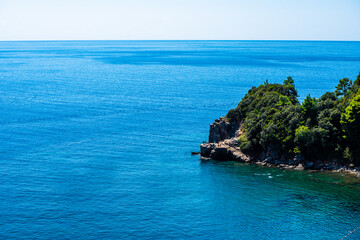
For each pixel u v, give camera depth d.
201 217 78.12
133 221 76.50
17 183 94.88
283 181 94.56
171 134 142.25
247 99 124.19
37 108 190.88
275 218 76.88
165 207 82.56
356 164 96.44
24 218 77.31
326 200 83.31
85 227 74.06
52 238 70.25
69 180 97.19
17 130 147.38
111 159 113.75
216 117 171.62
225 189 91.56
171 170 104.69
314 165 101.25
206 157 114.88
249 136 110.19
